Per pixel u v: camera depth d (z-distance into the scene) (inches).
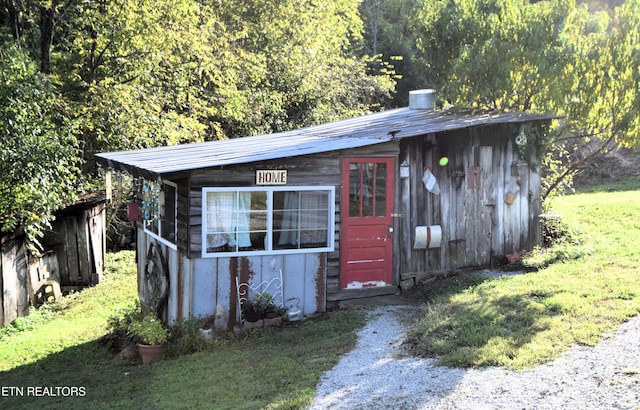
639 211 574.9
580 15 506.3
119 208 762.2
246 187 344.8
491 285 369.4
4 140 411.5
